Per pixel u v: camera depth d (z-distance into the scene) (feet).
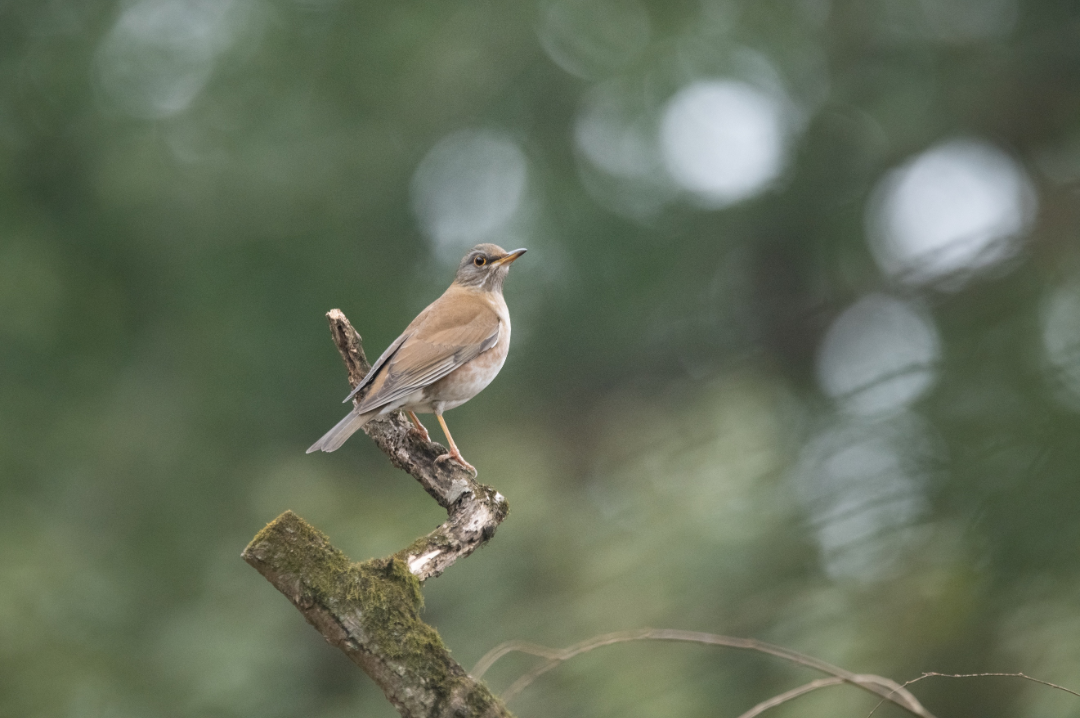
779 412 29.19
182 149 62.44
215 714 47.24
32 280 57.47
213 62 64.64
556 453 38.75
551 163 66.80
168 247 61.41
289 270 62.08
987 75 53.16
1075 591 22.66
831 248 60.34
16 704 46.57
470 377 27.20
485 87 66.39
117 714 47.85
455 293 29.94
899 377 27.09
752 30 64.54
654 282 62.34
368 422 23.54
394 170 63.93
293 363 61.62
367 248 64.08
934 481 24.81
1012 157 53.16
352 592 15.74
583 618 27.30
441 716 15.62
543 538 32.32
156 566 56.49
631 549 28.02
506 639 29.27
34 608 49.78
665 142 65.77
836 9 62.34
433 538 19.60
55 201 63.98
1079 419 24.44
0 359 58.03
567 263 63.93
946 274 30.78
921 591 23.67
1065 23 51.85
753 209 61.87
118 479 58.44
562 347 61.67
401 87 65.57
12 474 55.67
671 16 65.05
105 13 65.00
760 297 61.72
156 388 61.00
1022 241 30.22
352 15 65.46
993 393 26.08
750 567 25.59
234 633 49.60
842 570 24.57
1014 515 23.62
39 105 64.13
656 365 59.57
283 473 53.47
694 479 28.58
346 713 44.50
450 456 21.90
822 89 63.05
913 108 56.49
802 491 26.20
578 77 66.80
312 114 64.23
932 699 23.36
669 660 25.17
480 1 67.31
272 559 15.62
